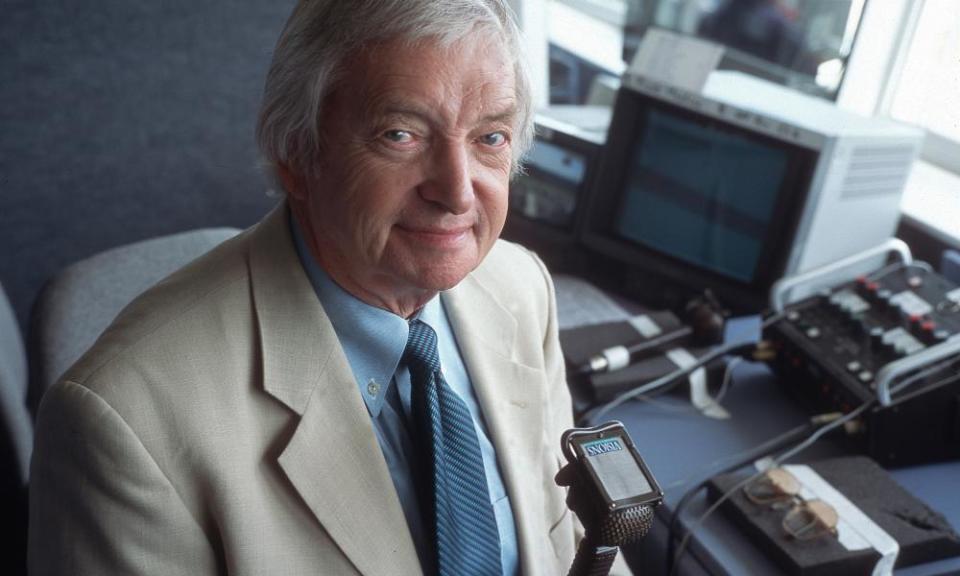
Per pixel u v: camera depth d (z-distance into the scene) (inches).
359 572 32.6
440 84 27.4
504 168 30.7
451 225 29.5
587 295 66.5
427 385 33.9
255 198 86.4
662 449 51.6
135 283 48.8
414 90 27.3
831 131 56.9
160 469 29.5
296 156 30.1
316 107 28.4
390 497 32.9
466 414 34.6
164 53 76.9
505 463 37.0
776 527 43.4
